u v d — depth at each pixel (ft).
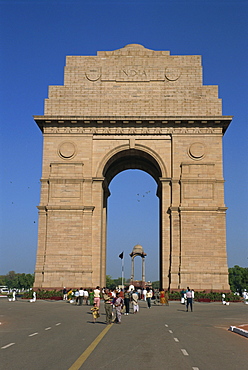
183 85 240.32
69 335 91.50
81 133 237.45
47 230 227.81
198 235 224.74
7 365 59.82
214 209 226.38
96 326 110.63
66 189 232.12
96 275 223.10
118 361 63.31
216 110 236.63
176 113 236.63
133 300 160.86
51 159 235.81
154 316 143.95
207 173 231.50
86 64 244.22
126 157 261.24
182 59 244.01
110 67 243.81
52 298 216.54
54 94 240.73
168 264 224.74
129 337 89.25
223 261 222.28
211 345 80.48
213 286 219.20
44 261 225.35
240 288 627.87
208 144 234.38
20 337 88.22
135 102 238.48
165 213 229.86
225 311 167.32
